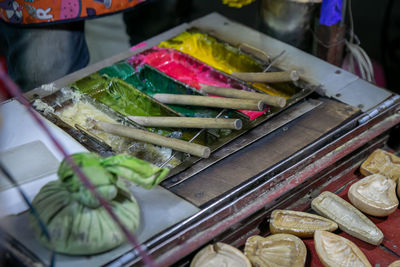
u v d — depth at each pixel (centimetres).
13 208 116
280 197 133
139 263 109
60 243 106
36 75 199
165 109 151
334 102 157
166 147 136
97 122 142
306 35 191
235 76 167
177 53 177
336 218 130
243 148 140
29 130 140
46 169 127
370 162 147
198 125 140
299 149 139
